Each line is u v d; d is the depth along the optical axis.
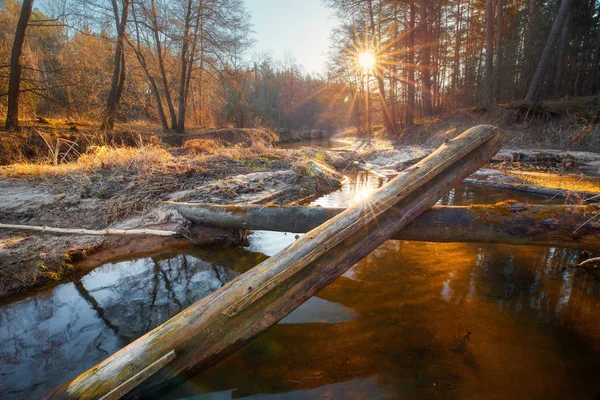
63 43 17.38
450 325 2.43
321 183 7.56
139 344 1.79
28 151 7.68
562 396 1.78
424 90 20.25
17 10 17.53
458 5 23.22
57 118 12.72
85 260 3.64
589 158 9.55
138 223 4.44
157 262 3.62
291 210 3.58
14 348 2.24
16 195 4.82
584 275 3.17
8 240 3.67
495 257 3.62
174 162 6.70
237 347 1.93
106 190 5.14
